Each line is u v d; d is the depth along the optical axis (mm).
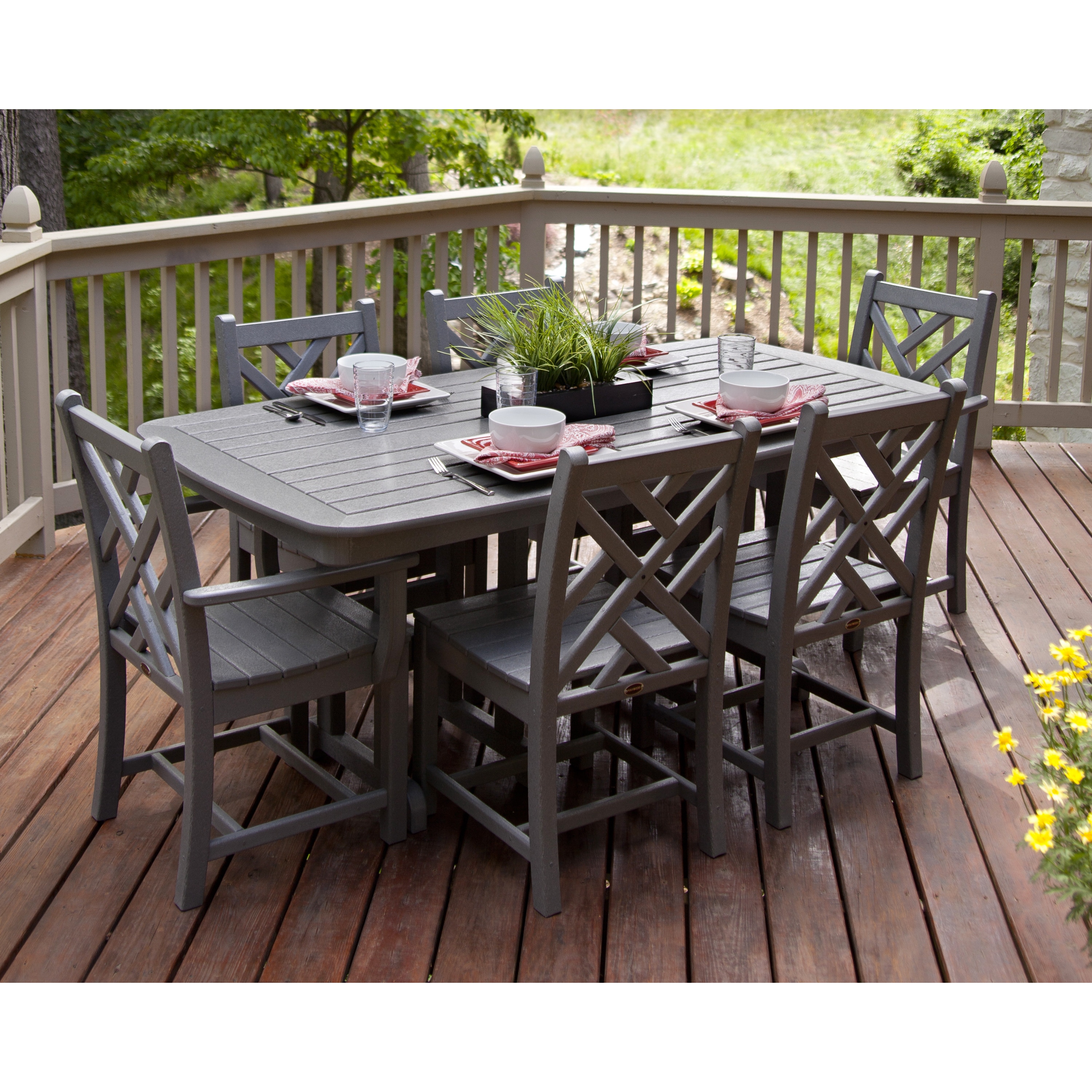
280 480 2498
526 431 2510
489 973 2238
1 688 3230
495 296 3635
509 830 2438
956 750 2998
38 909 2383
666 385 3273
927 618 3721
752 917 2404
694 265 11633
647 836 2662
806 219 4938
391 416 2992
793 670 3084
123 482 2311
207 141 9398
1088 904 1993
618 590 2291
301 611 2559
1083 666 2133
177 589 2156
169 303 4172
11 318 3879
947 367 3676
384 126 9914
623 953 2297
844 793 2822
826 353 11281
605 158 13352
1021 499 4688
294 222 4242
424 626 2555
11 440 3982
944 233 4980
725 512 2371
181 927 2344
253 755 2973
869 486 3488
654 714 2916
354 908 2410
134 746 2971
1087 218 4918
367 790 2820
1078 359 6523
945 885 2490
